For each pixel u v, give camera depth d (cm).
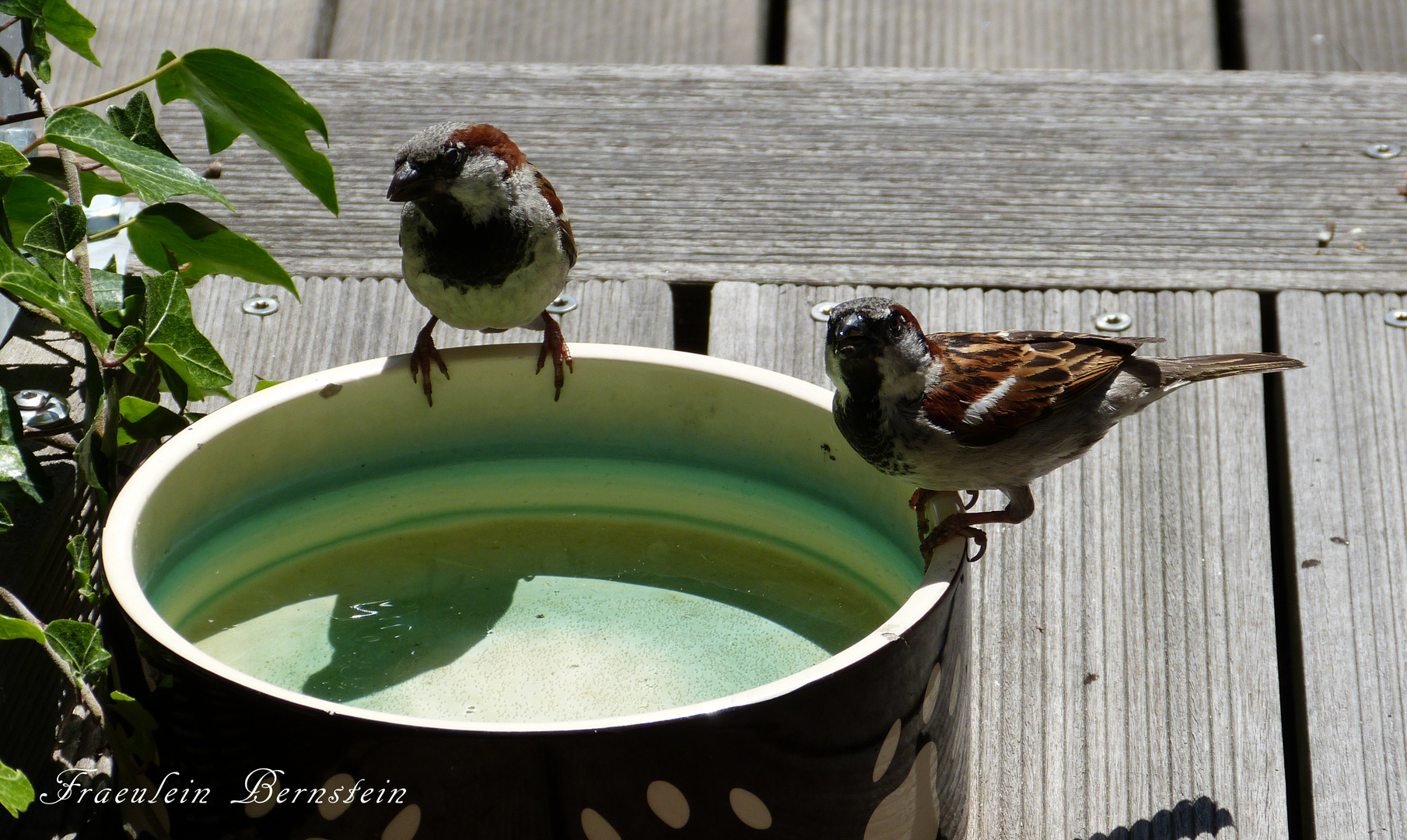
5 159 270
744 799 205
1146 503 346
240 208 434
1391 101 473
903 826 229
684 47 538
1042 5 552
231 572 292
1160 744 294
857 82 493
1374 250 408
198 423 275
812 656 290
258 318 395
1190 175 442
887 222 427
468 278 322
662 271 409
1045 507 346
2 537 283
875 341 282
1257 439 359
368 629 297
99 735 285
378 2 555
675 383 304
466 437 311
